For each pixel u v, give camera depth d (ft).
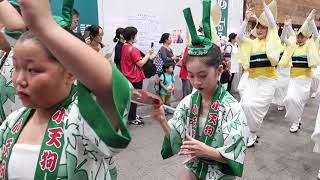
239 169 4.24
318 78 19.03
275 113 17.42
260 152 11.50
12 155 2.42
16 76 2.15
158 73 15.75
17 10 3.08
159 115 4.51
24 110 2.74
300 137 13.34
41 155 2.30
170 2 18.71
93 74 1.77
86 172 2.31
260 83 11.94
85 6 15.21
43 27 1.62
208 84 4.31
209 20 4.40
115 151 2.04
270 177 9.52
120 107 1.92
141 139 12.42
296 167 10.28
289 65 14.16
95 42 11.80
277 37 11.87
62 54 1.67
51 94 2.23
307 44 14.17
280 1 27.17
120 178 9.10
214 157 4.11
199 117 4.67
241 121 4.35
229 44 19.31
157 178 9.20
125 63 13.51
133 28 13.69
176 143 4.68
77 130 2.24
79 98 1.95
